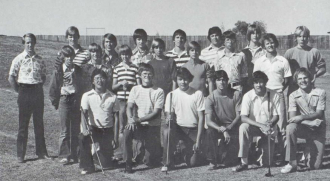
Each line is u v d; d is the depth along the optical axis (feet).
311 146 22.65
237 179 20.89
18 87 25.27
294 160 21.98
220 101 23.80
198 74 25.29
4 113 42.04
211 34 26.25
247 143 22.66
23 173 22.68
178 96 23.72
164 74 25.49
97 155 22.56
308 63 25.73
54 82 24.25
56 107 24.67
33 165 24.29
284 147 23.93
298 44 26.09
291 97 23.15
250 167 23.27
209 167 22.95
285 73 24.68
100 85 23.03
